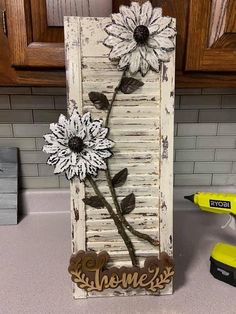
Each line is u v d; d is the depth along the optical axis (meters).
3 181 0.96
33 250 0.84
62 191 1.01
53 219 1.00
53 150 0.59
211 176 1.04
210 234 0.92
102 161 0.60
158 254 0.66
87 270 0.64
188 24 0.59
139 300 0.67
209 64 0.62
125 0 0.59
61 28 0.59
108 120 0.60
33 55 0.60
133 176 0.62
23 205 1.01
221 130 0.99
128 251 0.65
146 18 0.56
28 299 0.67
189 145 1.00
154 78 0.59
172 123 0.61
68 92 0.58
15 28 0.58
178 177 1.03
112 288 0.66
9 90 0.91
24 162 0.99
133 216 0.64
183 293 0.69
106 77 0.58
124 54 0.57
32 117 0.95
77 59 0.57
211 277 0.74
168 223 0.64
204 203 0.72
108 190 0.62
